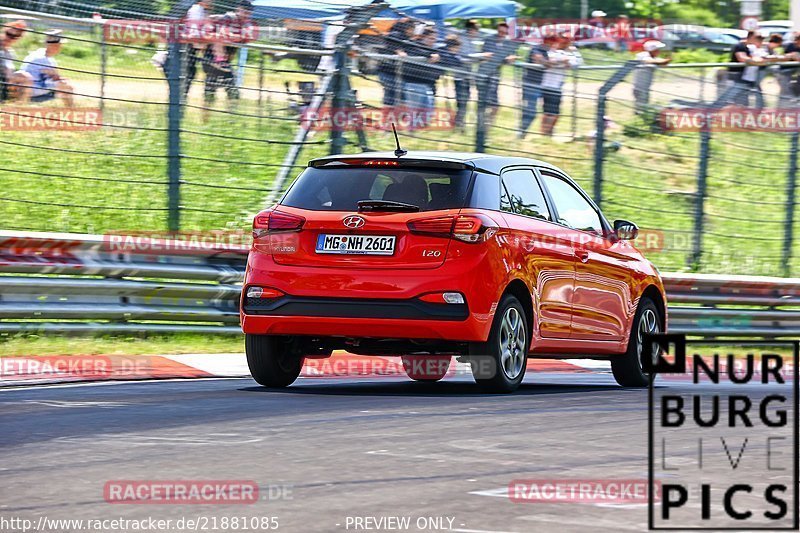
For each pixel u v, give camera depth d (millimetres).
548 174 36031
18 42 48312
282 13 46469
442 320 31062
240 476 19906
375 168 32688
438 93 50969
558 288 34500
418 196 31875
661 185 69688
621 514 17109
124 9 44281
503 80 55000
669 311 55344
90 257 41594
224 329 44719
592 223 37469
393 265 31406
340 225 31828
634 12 137125
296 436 24094
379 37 48250
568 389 35062
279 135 58125
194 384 34219
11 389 31984
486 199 32281
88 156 54812
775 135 77875
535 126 55812
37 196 51562
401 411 27844
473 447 22922
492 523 16547
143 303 42781
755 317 58719
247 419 26391
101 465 20875
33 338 39844
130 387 32938
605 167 67500
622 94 62344
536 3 133125
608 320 36969
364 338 32844
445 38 50750
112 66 51688
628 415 27562
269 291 32188
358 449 22594
